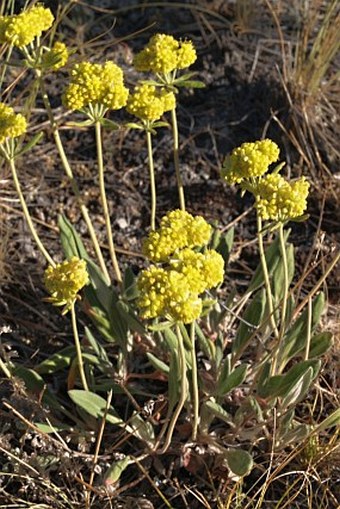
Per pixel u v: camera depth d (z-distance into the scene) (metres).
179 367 0.78
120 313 0.85
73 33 1.15
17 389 0.79
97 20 1.17
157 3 1.17
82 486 0.80
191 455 0.81
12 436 0.80
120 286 0.87
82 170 1.04
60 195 1.02
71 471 0.78
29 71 1.11
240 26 1.16
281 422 0.80
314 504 0.80
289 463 0.82
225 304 0.90
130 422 0.81
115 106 0.77
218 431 0.82
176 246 0.71
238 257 0.99
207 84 1.12
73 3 1.15
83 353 0.84
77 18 1.16
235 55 1.14
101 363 0.84
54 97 1.09
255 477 0.81
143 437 0.80
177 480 0.81
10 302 0.93
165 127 1.08
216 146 1.07
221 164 1.05
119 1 1.19
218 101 1.11
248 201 1.03
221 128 1.08
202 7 1.19
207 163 1.05
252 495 0.81
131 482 0.81
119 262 0.97
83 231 0.99
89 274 0.85
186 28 1.17
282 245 0.76
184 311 0.68
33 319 0.92
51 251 0.97
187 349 0.80
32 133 1.06
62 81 1.11
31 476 0.79
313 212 1.02
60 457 0.79
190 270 0.69
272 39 1.16
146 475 0.78
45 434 0.78
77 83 0.77
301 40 1.10
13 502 0.79
